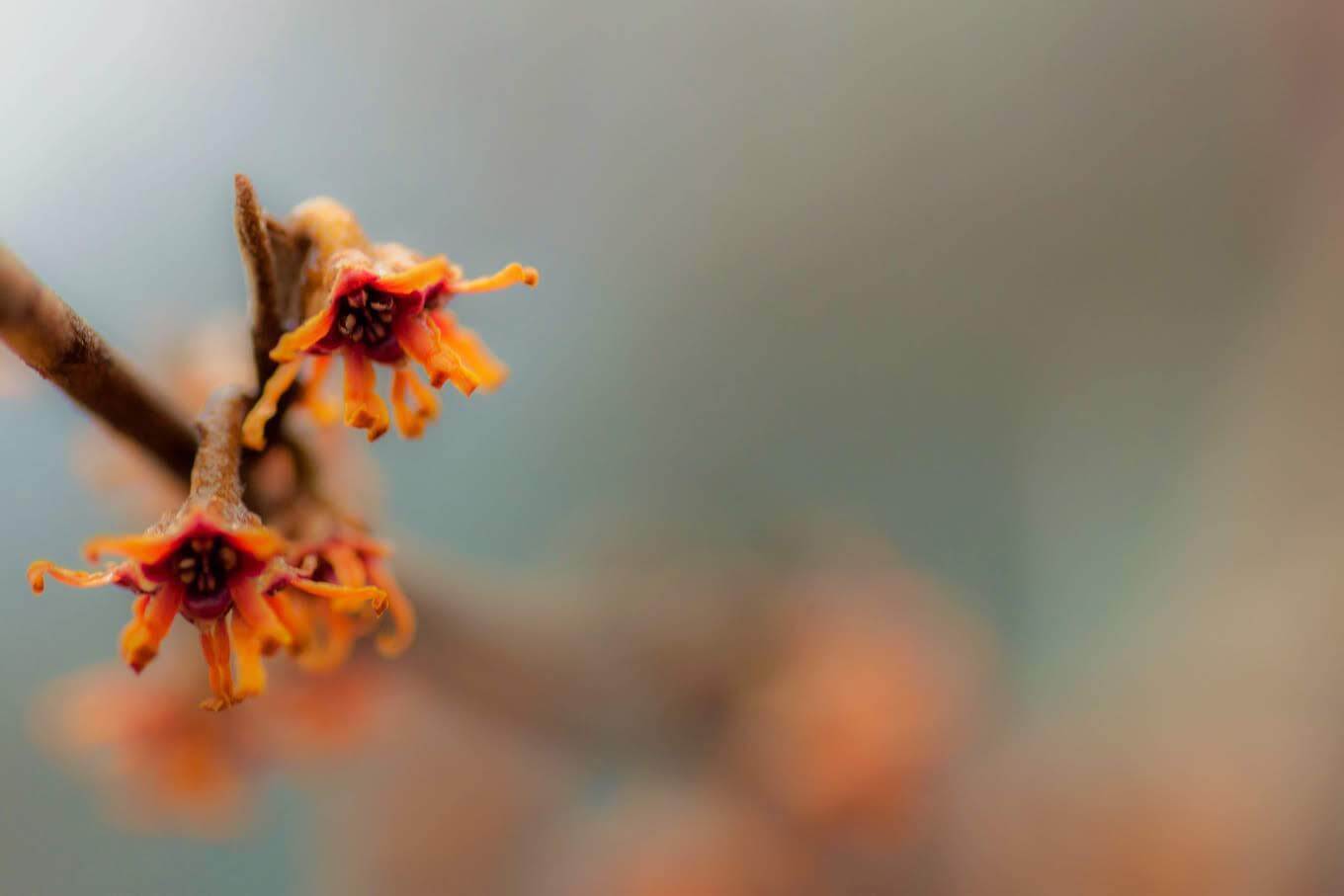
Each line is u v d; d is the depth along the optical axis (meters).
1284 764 0.44
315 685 0.32
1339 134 0.51
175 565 0.27
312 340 0.27
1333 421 0.49
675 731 0.37
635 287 0.54
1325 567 0.47
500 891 0.43
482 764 0.43
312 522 0.28
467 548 0.50
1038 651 0.52
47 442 0.42
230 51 0.48
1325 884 0.42
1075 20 0.54
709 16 0.53
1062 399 0.55
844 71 0.54
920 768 0.40
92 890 0.47
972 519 0.54
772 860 0.39
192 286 0.45
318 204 0.28
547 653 0.34
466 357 0.28
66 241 0.45
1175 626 0.50
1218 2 0.53
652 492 0.52
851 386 0.55
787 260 0.55
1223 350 0.54
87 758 0.37
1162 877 0.42
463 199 0.52
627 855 0.42
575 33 0.52
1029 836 0.43
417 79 0.51
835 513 0.51
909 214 0.55
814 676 0.39
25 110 0.45
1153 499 0.53
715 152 0.54
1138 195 0.55
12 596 0.46
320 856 0.45
